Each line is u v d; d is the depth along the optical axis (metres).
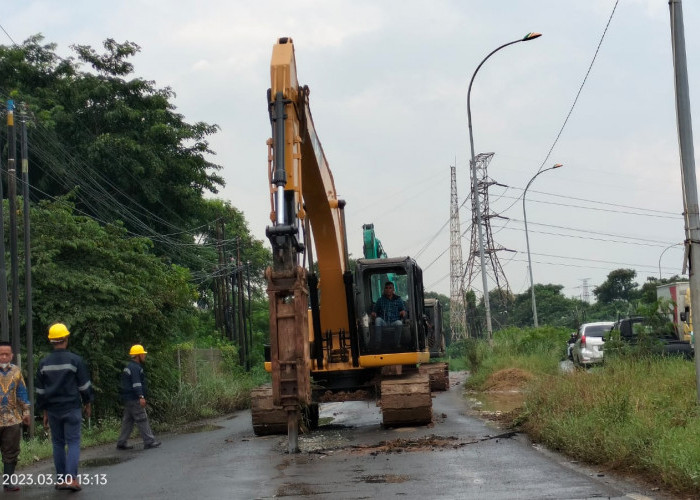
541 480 8.92
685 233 12.29
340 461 11.18
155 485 10.19
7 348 10.64
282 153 12.55
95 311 20.05
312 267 15.77
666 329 18.09
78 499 9.40
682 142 12.51
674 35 12.63
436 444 12.31
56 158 35.75
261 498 8.68
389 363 15.88
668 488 8.17
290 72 13.05
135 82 40.69
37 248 20.41
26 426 10.88
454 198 81.69
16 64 38.69
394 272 16.62
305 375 11.80
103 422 19.42
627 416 10.73
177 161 40.31
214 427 19.84
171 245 41.03
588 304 88.19
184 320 26.41
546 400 13.64
